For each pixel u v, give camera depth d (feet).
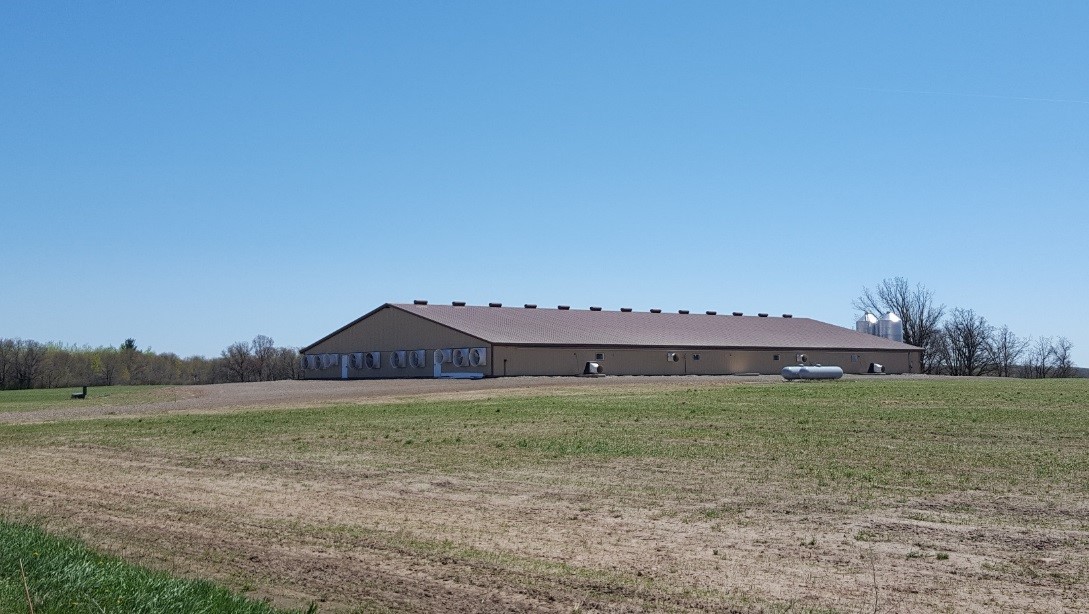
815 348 275.59
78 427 105.19
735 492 54.44
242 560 39.01
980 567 36.40
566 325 249.34
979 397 124.77
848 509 48.70
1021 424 87.04
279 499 54.75
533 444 79.30
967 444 73.72
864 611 30.89
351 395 154.92
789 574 35.83
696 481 58.70
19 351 294.25
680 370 246.27
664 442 79.00
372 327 252.83
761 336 278.05
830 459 67.00
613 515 48.24
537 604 32.24
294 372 339.57
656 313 287.48
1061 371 367.45
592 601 32.48
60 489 59.72
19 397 185.88
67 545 36.55
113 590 29.96
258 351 339.36
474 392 157.28
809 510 48.67
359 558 39.17
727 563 37.68
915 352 299.17
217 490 58.59
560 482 59.47
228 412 123.24
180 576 35.32
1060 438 76.07
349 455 75.36
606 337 241.55
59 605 28.30
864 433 82.33
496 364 214.48
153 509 51.67
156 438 91.25
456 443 81.76
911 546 40.19
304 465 70.03
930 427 86.07
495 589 34.19
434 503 52.75
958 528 43.55
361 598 33.27
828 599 32.35
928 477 58.18
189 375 340.39
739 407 112.98
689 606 31.76
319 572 36.88
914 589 33.42
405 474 64.39
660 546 40.91
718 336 266.77
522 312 260.83
